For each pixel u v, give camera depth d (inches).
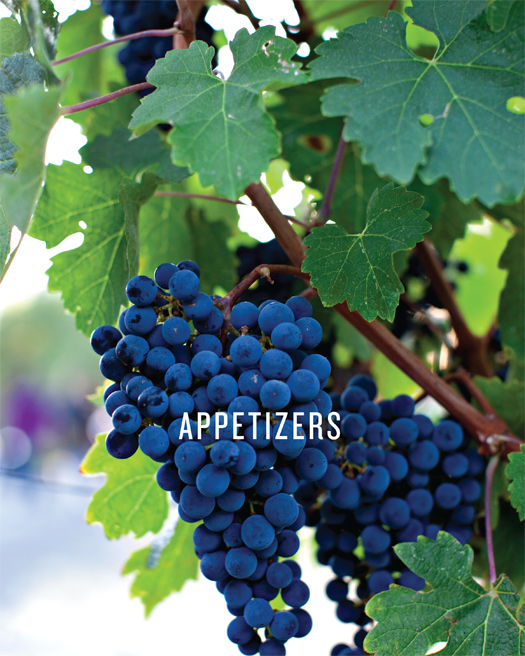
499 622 18.5
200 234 24.7
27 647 76.0
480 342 24.9
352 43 17.7
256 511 17.6
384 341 20.6
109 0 25.5
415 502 20.2
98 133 23.3
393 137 16.6
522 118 16.8
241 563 17.0
